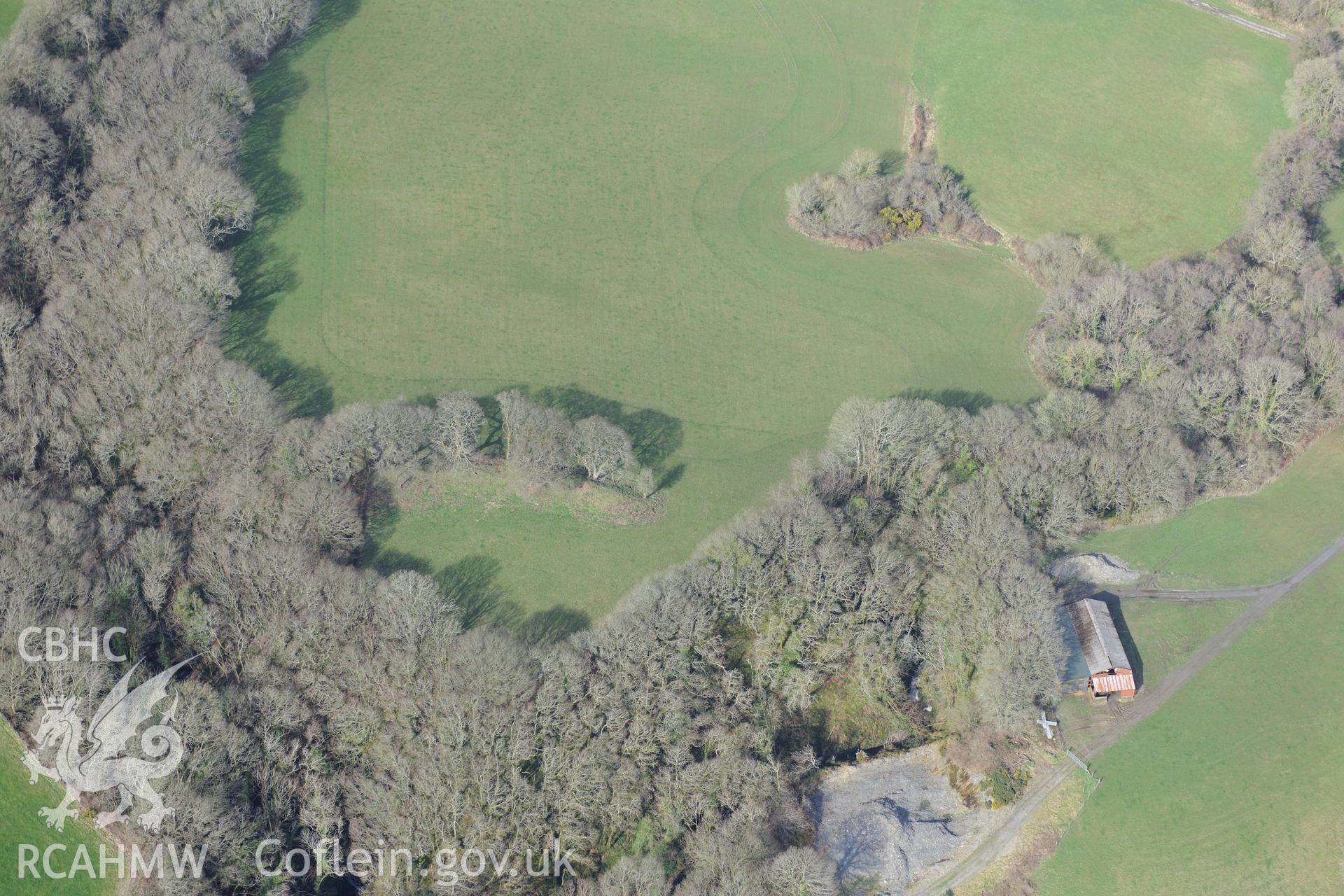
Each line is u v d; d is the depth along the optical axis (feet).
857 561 503.61
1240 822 467.11
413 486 531.91
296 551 491.31
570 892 434.71
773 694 484.33
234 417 529.86
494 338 595.88
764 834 444.14
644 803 449.48
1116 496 547.90
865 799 468.75
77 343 546.67
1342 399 576.20
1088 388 581.53
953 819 467.93
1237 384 570.05
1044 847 460.96
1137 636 518.37
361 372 576.61
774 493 531.91
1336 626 520.83
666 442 562.25
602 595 504.02
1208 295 599.57
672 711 462.60
